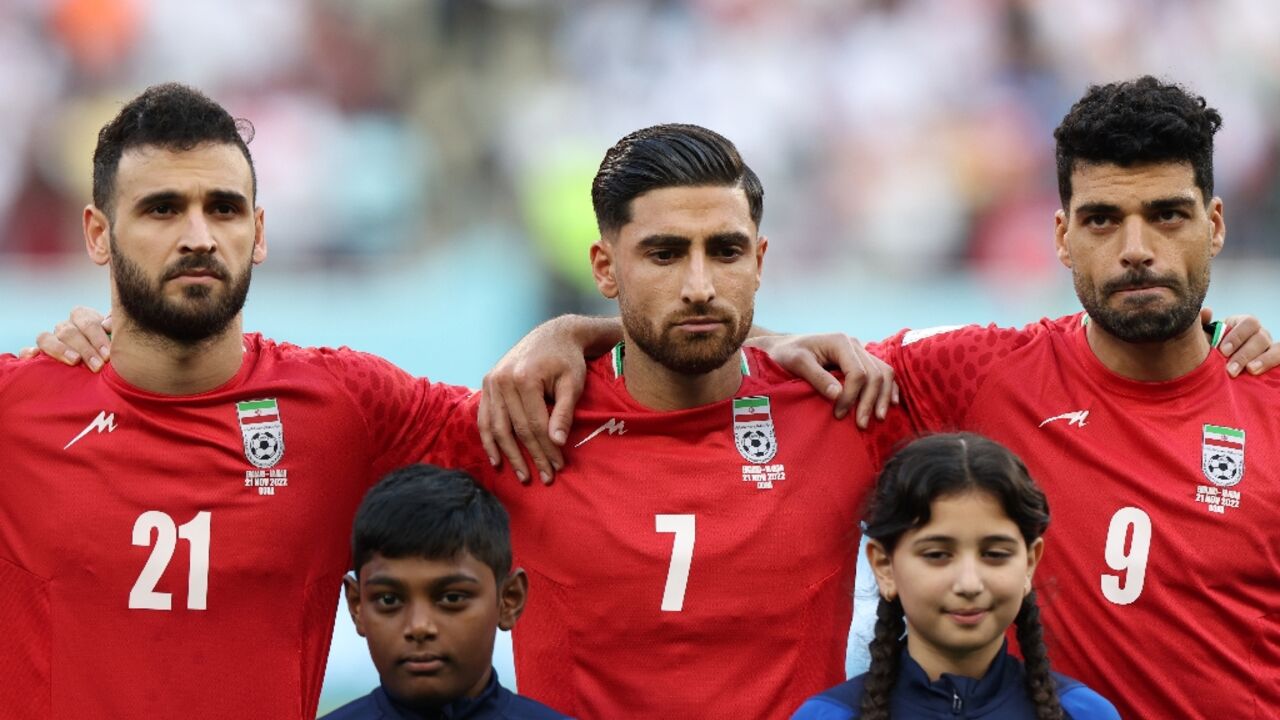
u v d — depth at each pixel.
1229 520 15.54
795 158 52.00
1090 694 14.24
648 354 15.34
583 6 52.75
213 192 15.00
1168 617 15.42
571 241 48.59
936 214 51.12
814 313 47.62
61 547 15.30
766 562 15.62
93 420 15.55
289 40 50.88
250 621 15.45
